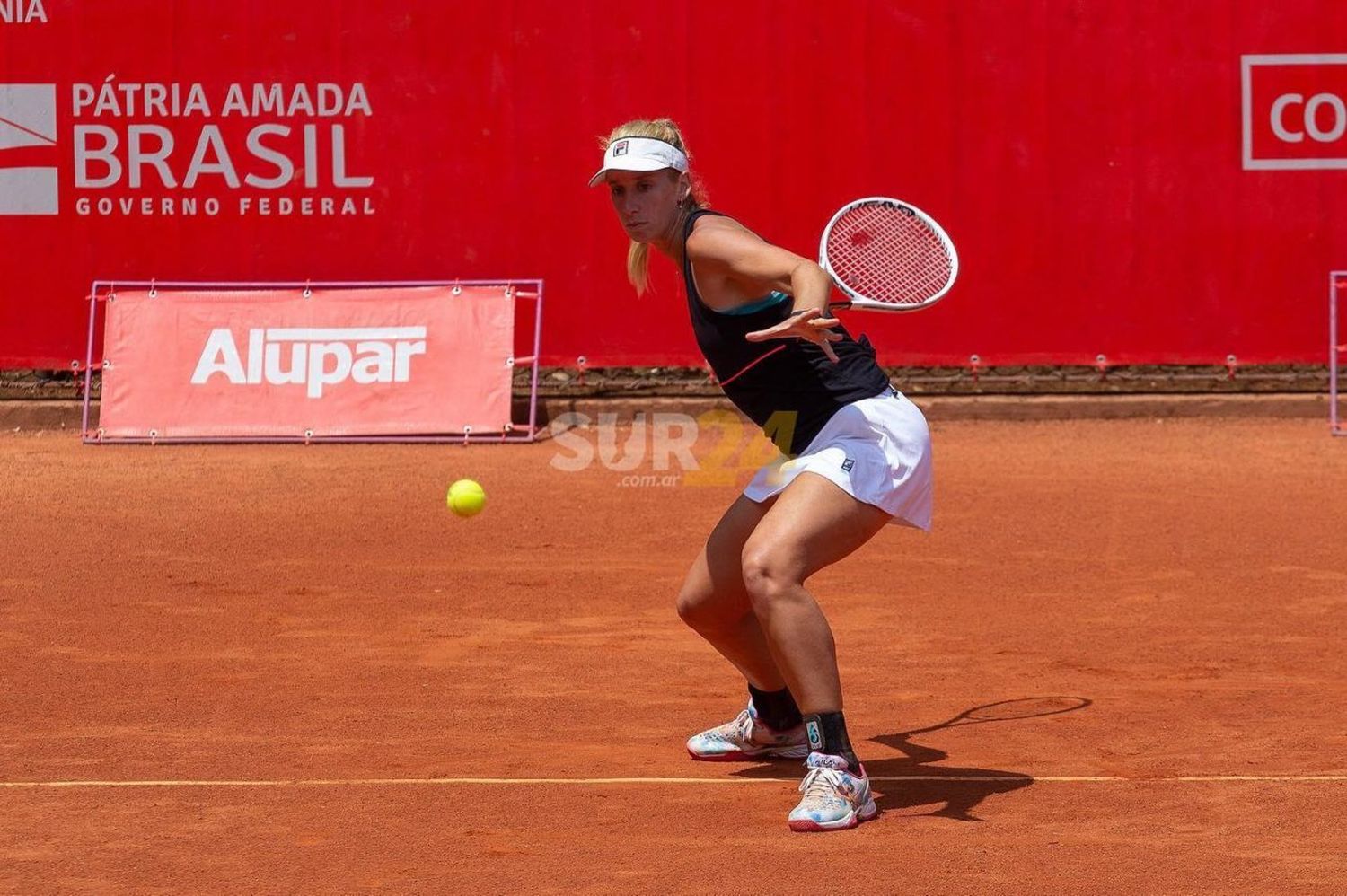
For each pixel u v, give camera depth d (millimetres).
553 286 30859
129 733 12117
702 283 9867
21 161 30516
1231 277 30969
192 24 30359
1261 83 30594
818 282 9047
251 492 24016
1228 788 10523
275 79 30469
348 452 27953
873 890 8625
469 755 11539
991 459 27250
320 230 30750
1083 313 31078
